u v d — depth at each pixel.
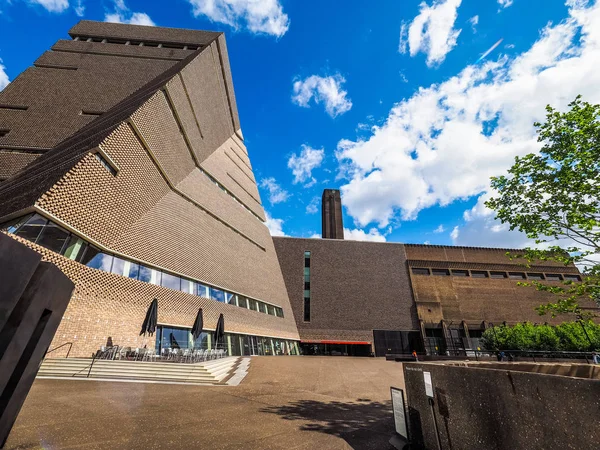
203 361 15.33
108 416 5.98
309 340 39.47
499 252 48.72
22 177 20.58
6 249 2.71
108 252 15.90
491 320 43.16
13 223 12.62
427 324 42.19
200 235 24.75
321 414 7.64
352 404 9.27
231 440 5.16
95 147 15.57
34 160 26.20
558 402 2.67
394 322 42.34
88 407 6.56
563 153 8.15
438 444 4.41
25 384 3.52
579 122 7.86
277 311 35.41
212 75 32.81
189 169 27.09
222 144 41.12
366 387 12.84
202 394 9.45
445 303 44.00
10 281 2.76
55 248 13.14
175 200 23.27
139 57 38.91
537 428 2.85
